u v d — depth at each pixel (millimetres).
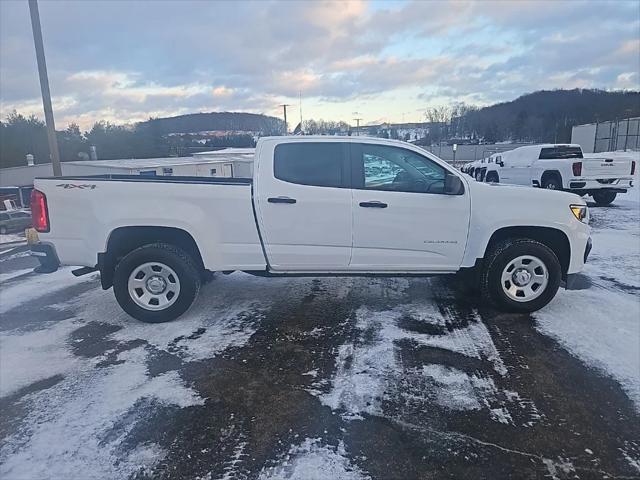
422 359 3578
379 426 2738
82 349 3910
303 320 4418
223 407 2969
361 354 3678
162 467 2428
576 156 14797
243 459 2473
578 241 4488
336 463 2428
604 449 2514
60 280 6426
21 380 3391
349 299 5016
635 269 6180
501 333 4043
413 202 4379
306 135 4512
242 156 46844
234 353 3742
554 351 3680
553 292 4445
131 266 4328
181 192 4293
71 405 3041
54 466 2453
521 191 4488
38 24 11250
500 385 3180
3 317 4785
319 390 3154
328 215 4363
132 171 35469
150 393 3158
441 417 2820
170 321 4449
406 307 4738
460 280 5332
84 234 4289
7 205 34750
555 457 2453
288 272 4547
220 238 4383
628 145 43938
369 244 4430
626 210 12188
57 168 12070
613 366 3420
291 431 2707
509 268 4445
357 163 4422
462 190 4406
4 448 2615
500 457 2457
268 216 4352
